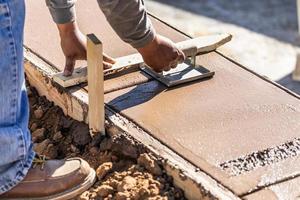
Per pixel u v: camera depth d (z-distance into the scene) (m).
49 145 3.63
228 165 3.17
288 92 3.73
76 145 3.57
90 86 3.40
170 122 3.46
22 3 2.94
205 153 3.24
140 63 3.85
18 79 2.98
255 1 8.05
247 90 3.73
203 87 3.74
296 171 3.15
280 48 7.02
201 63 3.97
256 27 7.45
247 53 6.89
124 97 3.64
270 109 3.57
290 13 7.81
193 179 3.07
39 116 3.84
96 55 3.30
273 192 3.02
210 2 8.04
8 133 2.97
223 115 3.51
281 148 3.28
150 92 3.68
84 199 3.17
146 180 3.19
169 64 3.59
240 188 3.04
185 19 7.59
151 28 3.39
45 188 3.12
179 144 3.30
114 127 3.44
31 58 3.99
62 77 3.70
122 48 4.07
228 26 7.45
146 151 3.29
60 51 4.06
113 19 3.27
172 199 3.11
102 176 3.29
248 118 3.49
